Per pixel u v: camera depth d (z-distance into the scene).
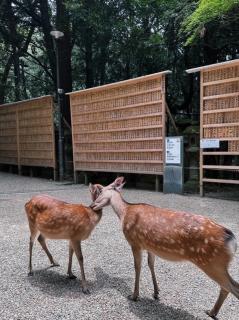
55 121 8.29
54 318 2.00
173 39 8.52
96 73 10.91
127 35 9.33
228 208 4.62
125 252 3.05
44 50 11.20
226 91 5.13
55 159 7.95
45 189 6.59
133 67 10.26
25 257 2.96
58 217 2.38
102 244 3.26
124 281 2.48
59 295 2.28
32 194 6.01
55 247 3.20
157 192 5.96
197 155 6.40
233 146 5.11
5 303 2.18
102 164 6.91
